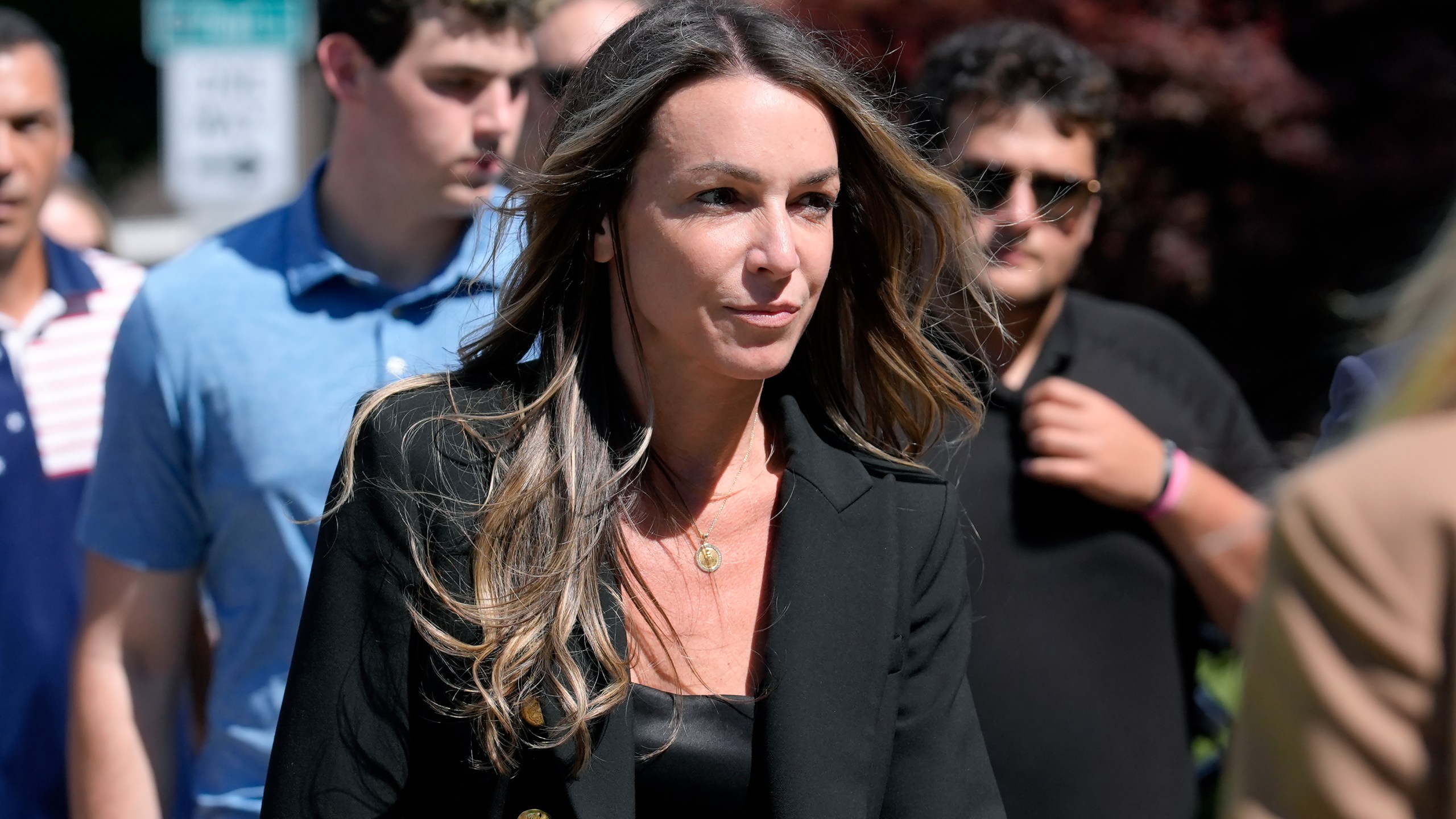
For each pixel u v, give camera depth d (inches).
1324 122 488.7
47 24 1199.6
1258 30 473.7
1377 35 501.7
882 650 121.2
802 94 115.9
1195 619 183.9
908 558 127.0
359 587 116.3
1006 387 179.2
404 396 122.9
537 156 129.3
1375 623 67.7
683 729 115.2
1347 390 149.1
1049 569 172.1
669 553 123.3
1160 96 448.5
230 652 171.9
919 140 155.6
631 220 117.5
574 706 110.0
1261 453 196.4
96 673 172.2
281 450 168.9
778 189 113.3
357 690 114.3
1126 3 460.8
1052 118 182.9
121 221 920.9
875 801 119.0
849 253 131.9
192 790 199.6
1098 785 166.4
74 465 229.8
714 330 114.6
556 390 120.6
